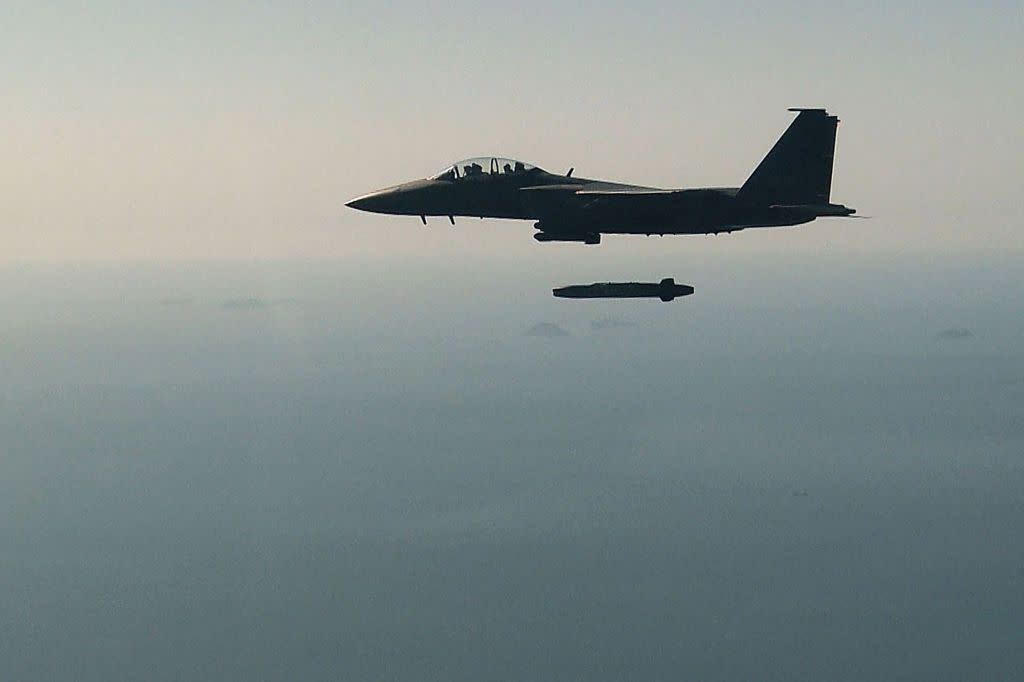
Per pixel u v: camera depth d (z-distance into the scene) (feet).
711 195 165.27
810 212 160.04
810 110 166.40
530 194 172.86
